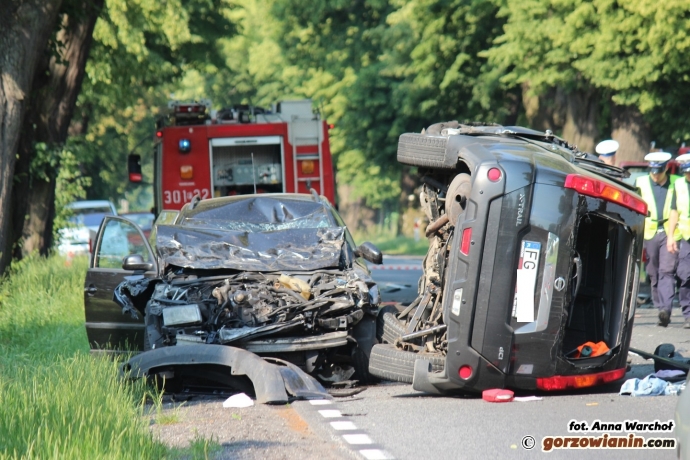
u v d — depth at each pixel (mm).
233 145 52312
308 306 24328
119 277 28125
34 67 37250
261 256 27016
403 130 115125
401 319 25594
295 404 21422
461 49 95562
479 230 21219
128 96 85250
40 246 55281
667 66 67938
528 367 21281
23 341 32281
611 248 22703
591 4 69125
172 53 86562
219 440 17797
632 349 24969
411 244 127125
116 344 28141
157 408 20500
